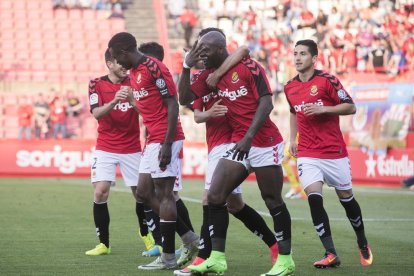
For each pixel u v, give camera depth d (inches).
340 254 725.3
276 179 571.8
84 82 2583.7
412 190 1620.3
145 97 622.2
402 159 1720.0
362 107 1876.2
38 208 1188.5
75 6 2898.6
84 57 2790.4
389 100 1802.4
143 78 616.7
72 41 2824.8
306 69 660.1
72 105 2397.9
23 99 2541.8
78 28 2859.3
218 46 565.3
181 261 644.1
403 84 1787.6
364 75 2380.7
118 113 727.7
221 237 562.9
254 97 563.5
